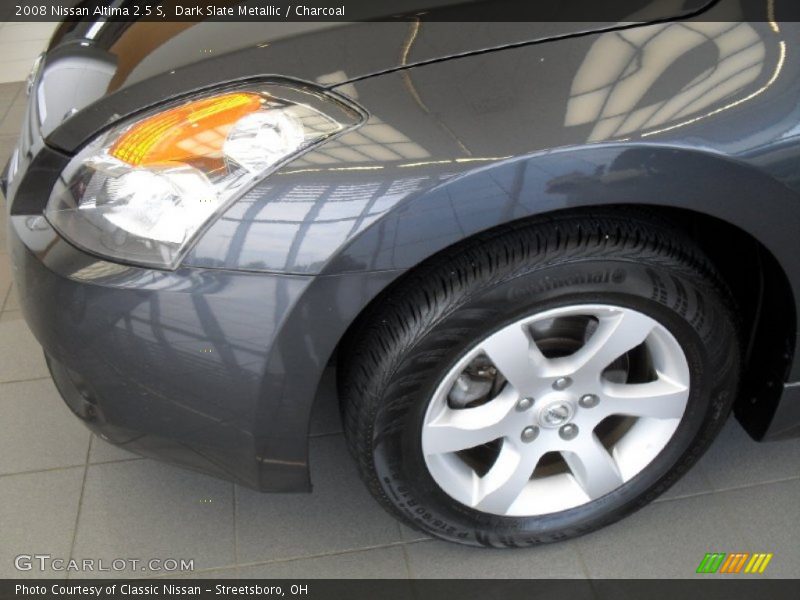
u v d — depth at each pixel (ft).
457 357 4.04
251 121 3.69
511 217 3.64
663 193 3.70
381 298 4.02
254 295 3.66
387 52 3.81
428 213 3.54
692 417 4.72
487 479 4.76
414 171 3.51
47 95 4.45
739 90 3.69
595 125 3.55
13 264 4.25
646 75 3.67
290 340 3.76
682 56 3.74
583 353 4.32
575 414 4.59
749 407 5.03
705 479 5.48
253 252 3.62
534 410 4.48
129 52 4.44
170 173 3.68
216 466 4.41
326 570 5.11
